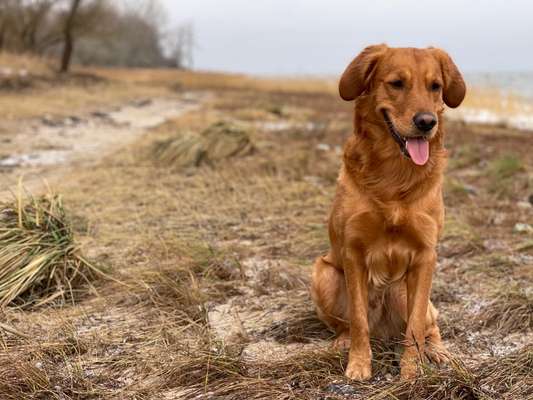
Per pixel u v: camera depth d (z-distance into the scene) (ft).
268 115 58.23
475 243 19.17
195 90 103.19
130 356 12.19
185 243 18.58
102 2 102.22
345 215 11.84
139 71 143.13
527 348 11.79
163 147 32.27
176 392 10.96
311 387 10.98
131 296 15.12
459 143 42.14
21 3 109.60
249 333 13.56
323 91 111.75
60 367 11.80
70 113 55.36
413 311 11.72
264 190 25.62
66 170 30.01
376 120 11.93
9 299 14.37
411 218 11.50
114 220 21.47
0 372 11.27
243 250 18.61
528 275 16.55
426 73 11.82
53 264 15.48
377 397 10.48
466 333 13.52
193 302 14.82
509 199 25.66
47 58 116.37
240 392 10.69
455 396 10.42
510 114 68.59
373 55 12.17
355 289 11.82
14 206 16.65
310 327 13.71
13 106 53.52
